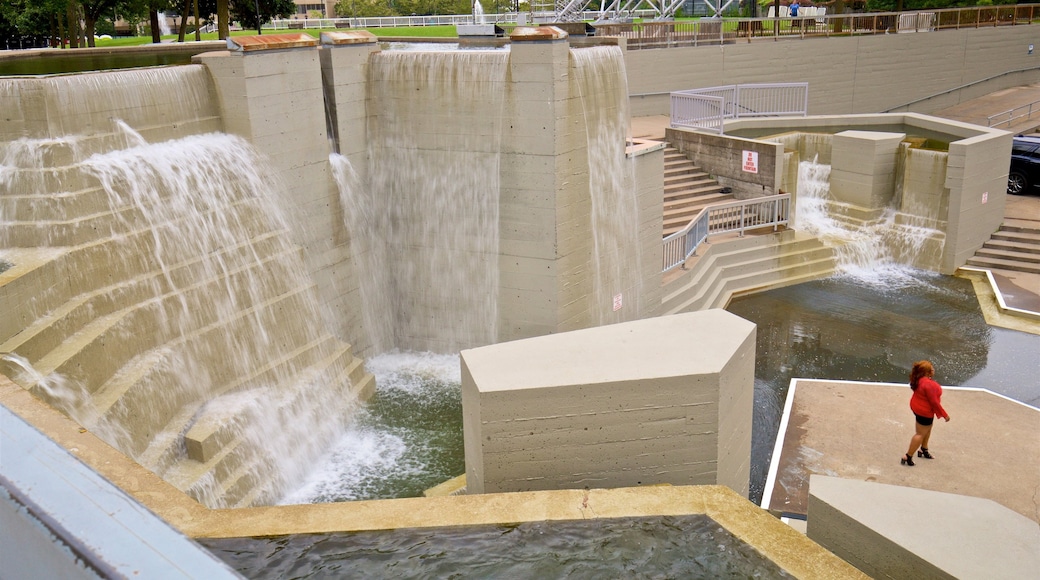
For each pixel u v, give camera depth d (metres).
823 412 14.07
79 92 11.37
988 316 18.61
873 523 6.96
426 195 15.61
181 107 12.85
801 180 24.36
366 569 5.65
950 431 13.23
